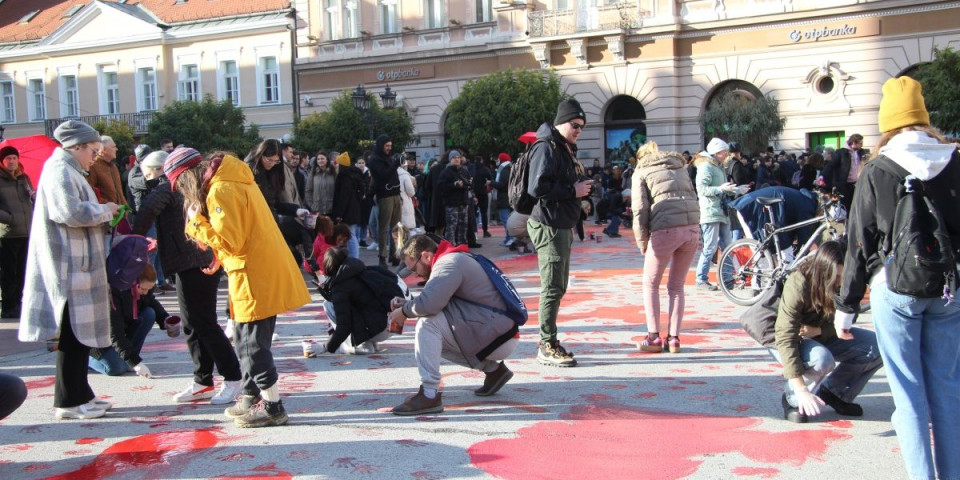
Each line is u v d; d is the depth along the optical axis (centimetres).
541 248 665
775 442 487
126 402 604
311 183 1370
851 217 402
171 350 793
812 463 452
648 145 725
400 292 740
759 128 2786
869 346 514
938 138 393
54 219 533
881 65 2733
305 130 3167
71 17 4391
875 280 398
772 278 949
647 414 546
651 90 3094
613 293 1087
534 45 3244
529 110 2927
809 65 2845
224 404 592
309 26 3769
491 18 3425
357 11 3688
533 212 664
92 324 551
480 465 458
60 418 560
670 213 696
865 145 2773
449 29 3466
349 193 1314
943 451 391
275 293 512
